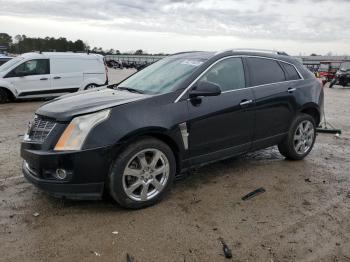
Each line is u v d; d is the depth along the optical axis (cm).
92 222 375
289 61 588
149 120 397
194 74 454
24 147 399
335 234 362
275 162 589
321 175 531
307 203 432
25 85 1288
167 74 482
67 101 423
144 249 329
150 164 406
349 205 429
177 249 330
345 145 716
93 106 390
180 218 388
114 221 379
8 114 1044
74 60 1372
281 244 341
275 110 537
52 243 336
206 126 450
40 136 388
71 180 369
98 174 374
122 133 378
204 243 340
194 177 513
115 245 335
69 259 313
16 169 531
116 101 404
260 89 518
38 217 384
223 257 320
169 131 412
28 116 1011
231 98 477
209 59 479
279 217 395
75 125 372
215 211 406
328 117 1080
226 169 549
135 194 405
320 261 317
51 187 374
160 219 385
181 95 433
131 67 6109
